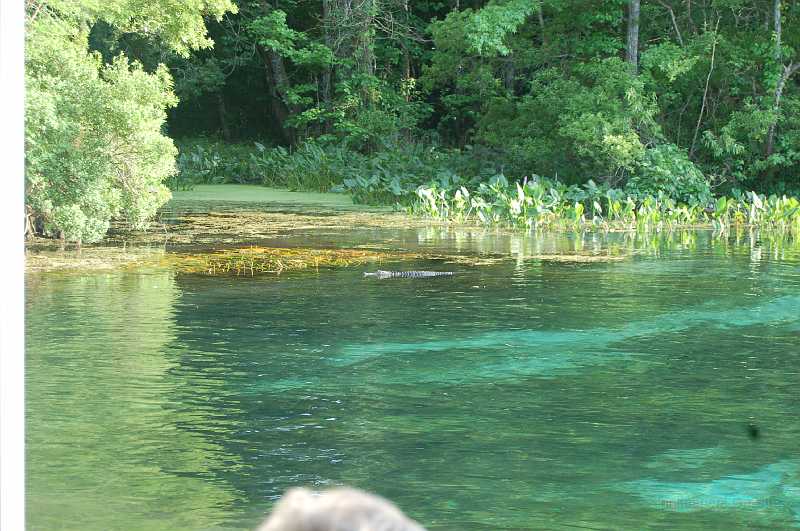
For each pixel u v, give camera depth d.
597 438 6.30
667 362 8.49
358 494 0.72
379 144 37.97
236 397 7.22
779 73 28.22
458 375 7.97
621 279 13.34
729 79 28.67
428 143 42.16
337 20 39.28
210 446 6.05
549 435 6.35
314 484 5.35
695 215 23.42
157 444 6.07
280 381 7.70
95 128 15.72
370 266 14.57
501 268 14.45
